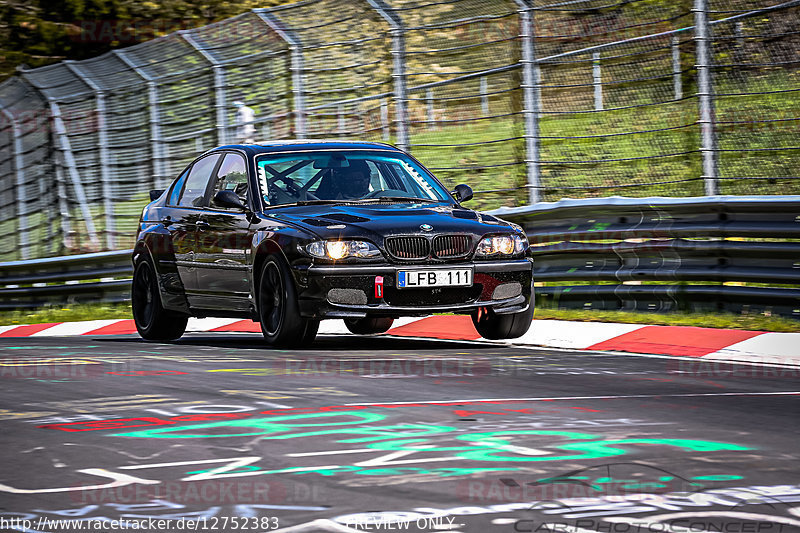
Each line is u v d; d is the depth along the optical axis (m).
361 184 34.88
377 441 18.69
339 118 56.31
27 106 68.19
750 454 17.55
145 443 18.80
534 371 27.02
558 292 41.62
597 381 25.36
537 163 46.06
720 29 48.94
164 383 25.58
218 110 58.22
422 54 50.50
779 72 50.69
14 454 18.12
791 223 35.56
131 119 63.47
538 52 54.59
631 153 58.47
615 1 46.03
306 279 31.25
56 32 98.00
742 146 55.31
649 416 20.83
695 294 37.78
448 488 15.51
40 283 59.66
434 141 59.88
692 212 37.94
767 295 35.94
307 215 32.69
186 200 37.91
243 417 21.03
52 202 67.12
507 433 19.27
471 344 33.62
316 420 20.61
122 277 55.81
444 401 22.56
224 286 34.84
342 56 55.62
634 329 34.84
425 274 31.38
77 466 17.20
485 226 32.59
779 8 41.28
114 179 64.62
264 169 34.97
